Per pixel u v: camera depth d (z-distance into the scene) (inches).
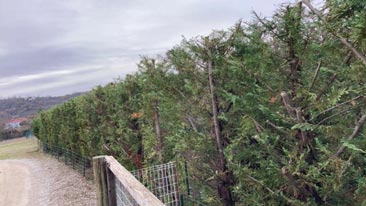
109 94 381.4
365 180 132.6
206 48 185.5
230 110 193.8
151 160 282.0
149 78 225.0
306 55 141.6
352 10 118.0
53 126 814.5
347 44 121.4
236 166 167.0
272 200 155.2
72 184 499.5
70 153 661.9
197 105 207.8
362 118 135.9
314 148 148.7
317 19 136.1
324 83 149.7
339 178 133.0
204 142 196.7
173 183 178.5
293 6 140.2
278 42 151.8
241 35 169.2
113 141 368.5
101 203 137.4
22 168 768.3
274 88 155.6
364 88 129.8
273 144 159.5
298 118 142.6
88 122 464.1
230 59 173.2
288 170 141.4
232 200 189.3
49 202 428.8
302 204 141.4
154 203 67.1
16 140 1809.8
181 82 214.2
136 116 306.2
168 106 220.4
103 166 139.9
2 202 467.5
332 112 152.0
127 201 102.6
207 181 203.3
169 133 247.6
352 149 134.7
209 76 188.7
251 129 165.9
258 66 153.3
